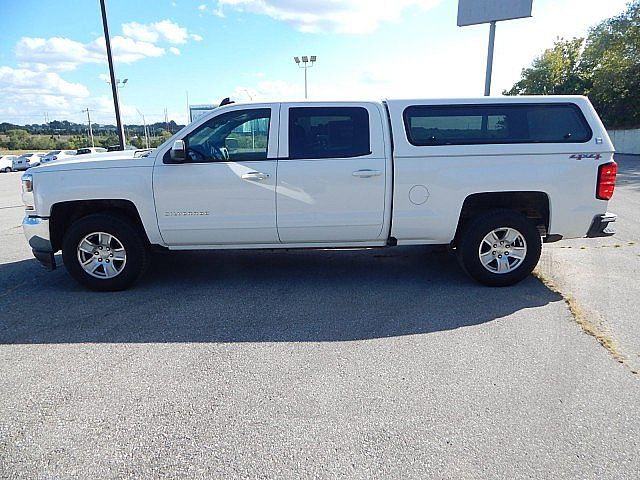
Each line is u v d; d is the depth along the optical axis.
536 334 3.61
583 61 42.38
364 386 2.89
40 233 4.55
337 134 4.45
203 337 3.64
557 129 4.44
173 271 5.45
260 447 2.33
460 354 3.30
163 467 2.20
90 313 4.16
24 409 2.69
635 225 7.80
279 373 3.07
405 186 4.42
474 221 4.57
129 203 4.53
